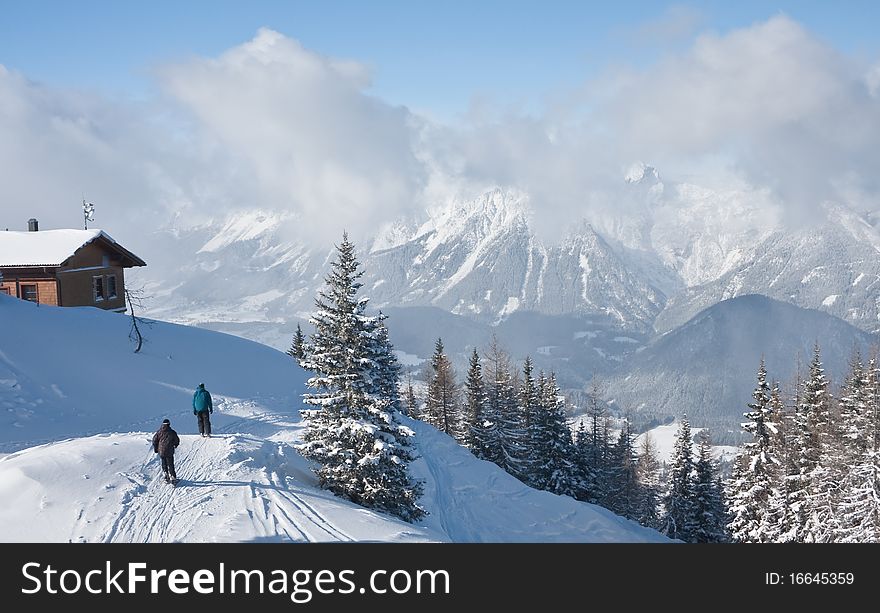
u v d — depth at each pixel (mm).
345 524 16391
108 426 24297
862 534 28781
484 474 34656
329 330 19719
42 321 31422
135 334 34219
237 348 38312
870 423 34906
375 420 19500
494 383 52781
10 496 14984
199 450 20281
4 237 41625
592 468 55000
